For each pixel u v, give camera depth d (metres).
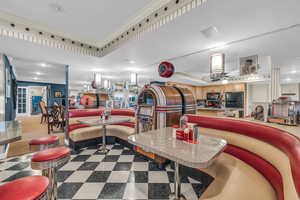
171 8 1.69
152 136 1.88
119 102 7.28
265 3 1.48
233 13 1.66
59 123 5.74
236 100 7.39
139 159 3.06
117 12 1.91
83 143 3.79
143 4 1.76
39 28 2.30
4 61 3.21
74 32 2.53
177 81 7.37
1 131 1.68
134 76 5.00
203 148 1.44
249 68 3.02
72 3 1.70
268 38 2.33
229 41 2.47
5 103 3.46
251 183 1.41
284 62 3.73
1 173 2.45
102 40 2.95
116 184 2.17
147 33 2.17
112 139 4.18
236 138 2.06
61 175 2.41
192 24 1.93
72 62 3.86
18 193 0.88
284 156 1.31
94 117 4.45
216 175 1.82
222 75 3.01
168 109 2.93
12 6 1.76
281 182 1.21
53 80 8.57
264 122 2.04
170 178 2.34
